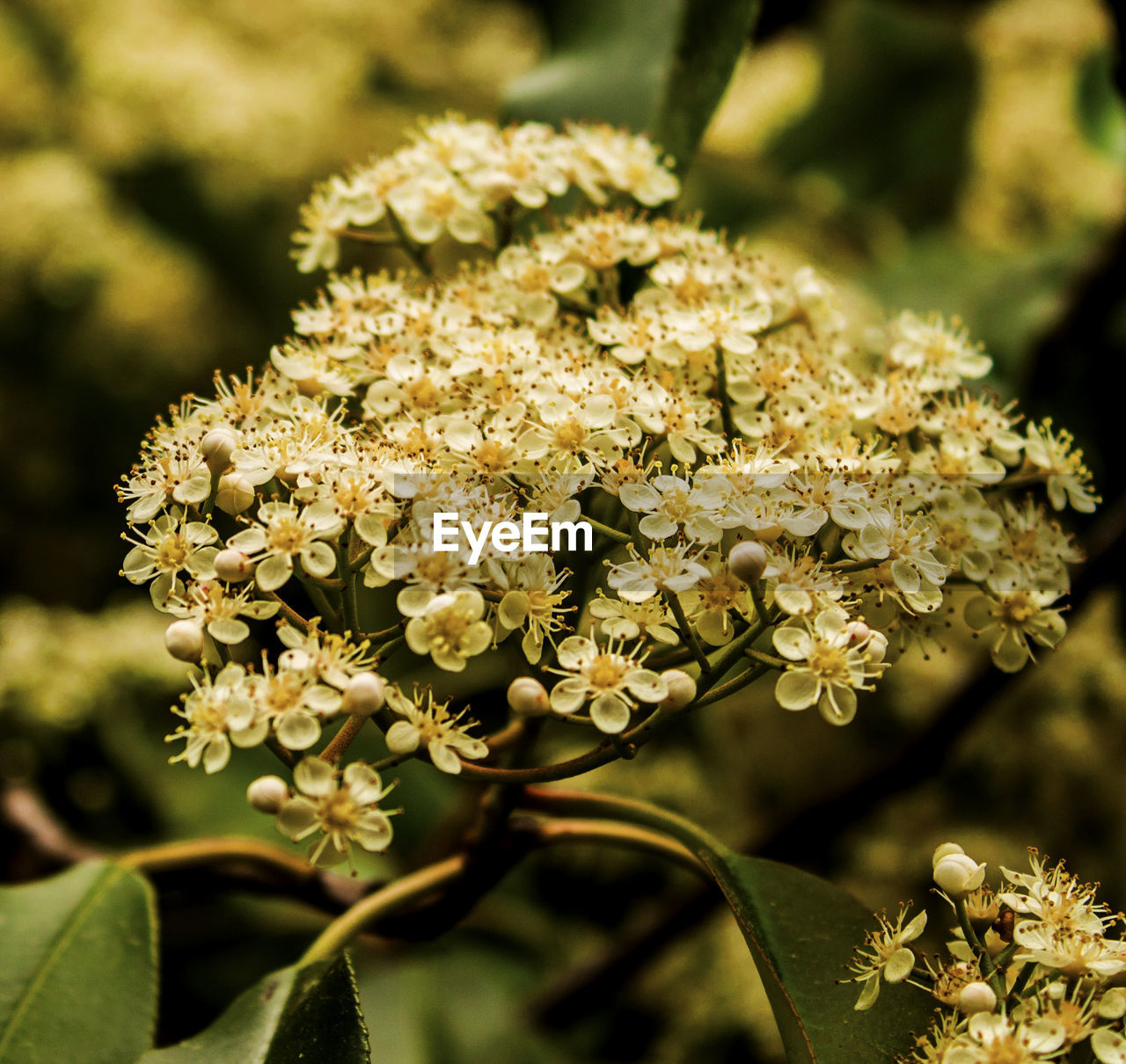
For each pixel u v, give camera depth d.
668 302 0.21
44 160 0.53
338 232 0.22
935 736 0.26
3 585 0.49
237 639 0.18
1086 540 0.28
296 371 0.20
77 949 0.21
